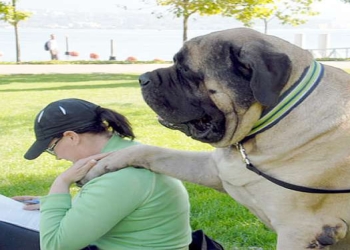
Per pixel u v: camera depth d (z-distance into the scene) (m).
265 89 2.78
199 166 3.41
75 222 3.06
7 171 7.39
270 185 3.06
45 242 3.10
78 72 24.50
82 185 3.33
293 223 3.07
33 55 44.72
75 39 83.69
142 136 9.56
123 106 13.32
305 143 2.96
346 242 3.23
